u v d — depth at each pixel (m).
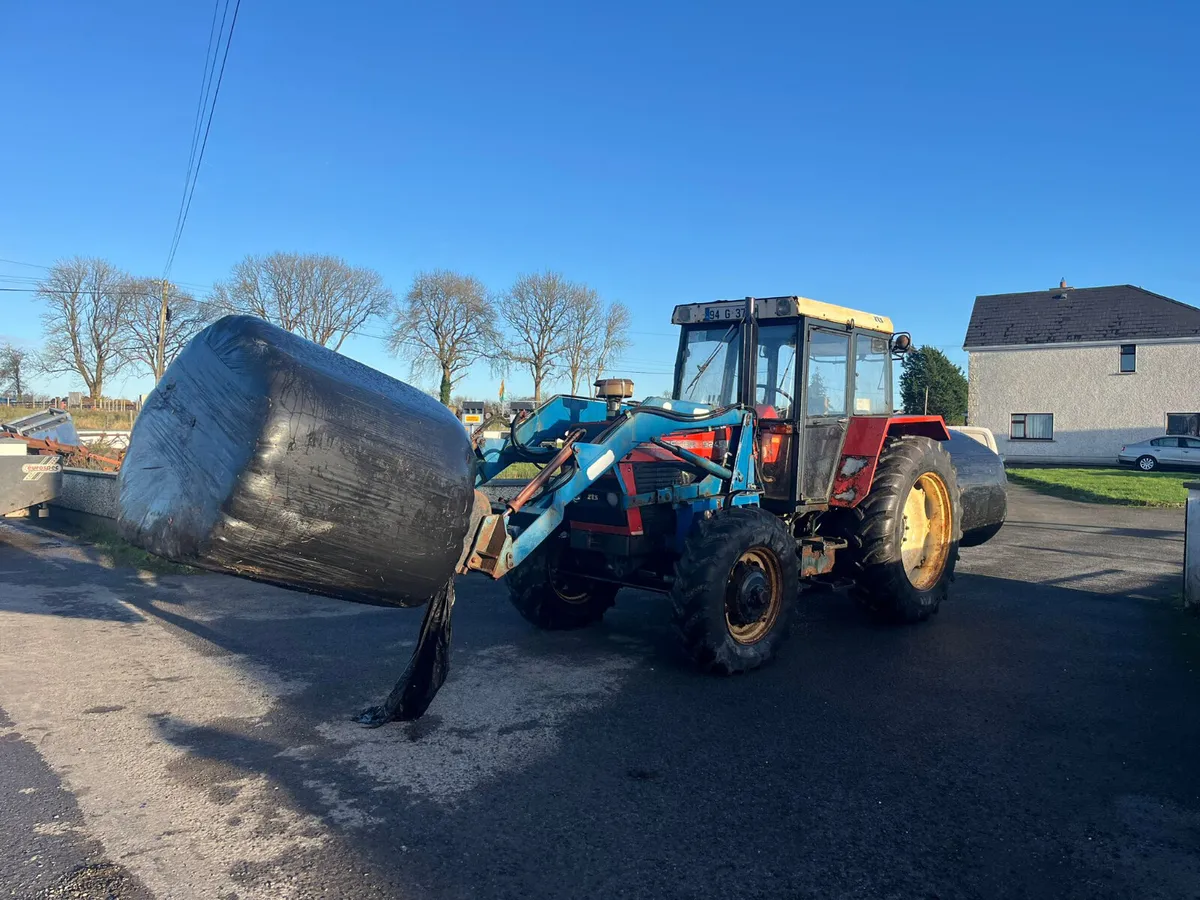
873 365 6.73
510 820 3.13
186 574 8.11
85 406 46.69
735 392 6.13
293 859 2.83
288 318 48.59
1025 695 4.57
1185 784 3.46
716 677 4.87
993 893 2.67
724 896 2.64
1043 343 31.53
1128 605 6.84
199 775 3.51
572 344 48.03
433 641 3.95
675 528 5.40
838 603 6.95
